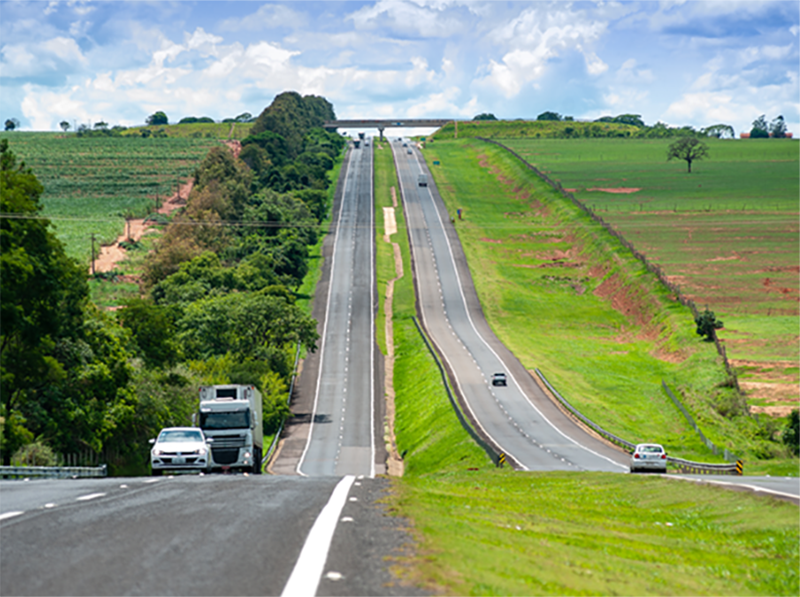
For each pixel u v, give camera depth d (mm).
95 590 7250
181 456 32375
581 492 25672
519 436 65625
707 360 88812
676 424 72062
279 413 82062
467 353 101062
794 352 88688
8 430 41594
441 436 69000
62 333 51594
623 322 117625
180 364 82938
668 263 131500
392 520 11789
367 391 94500
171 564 8336
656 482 26891
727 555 13227
